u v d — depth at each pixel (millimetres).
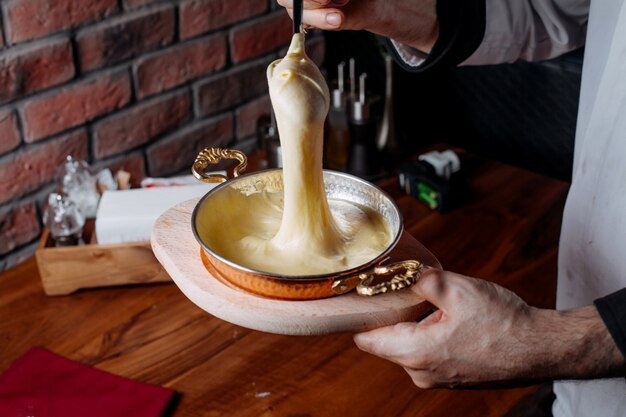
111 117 1473
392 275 739
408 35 957
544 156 1577
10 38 1279
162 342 1077
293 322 687
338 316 688
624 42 794
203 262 763
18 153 1368
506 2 982
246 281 702
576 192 890
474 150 1688
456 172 1414
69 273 1158
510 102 1577
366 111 1438
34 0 1278
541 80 1507
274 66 719
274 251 752
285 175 739
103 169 1478
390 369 1021
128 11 1416
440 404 970
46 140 1396
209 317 1127
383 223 796
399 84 1563
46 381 999
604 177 834
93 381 999
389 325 708
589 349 687
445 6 920
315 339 1076
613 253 842
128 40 1435
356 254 756
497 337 686
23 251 1447
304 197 735
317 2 811
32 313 1144
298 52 716
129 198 1212
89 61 1396
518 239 1295
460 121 1681
